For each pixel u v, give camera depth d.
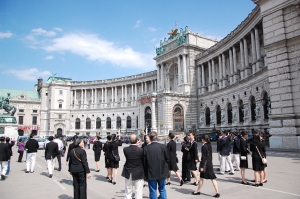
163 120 71.19
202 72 75.44
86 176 11.91
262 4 34.59
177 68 84.69
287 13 31.84
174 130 70.56
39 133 116.19
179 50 78.56
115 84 112.44
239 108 56.28
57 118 114.62
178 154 32.84
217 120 67.19
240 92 54.78
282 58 31.80
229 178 16.91
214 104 68.12
